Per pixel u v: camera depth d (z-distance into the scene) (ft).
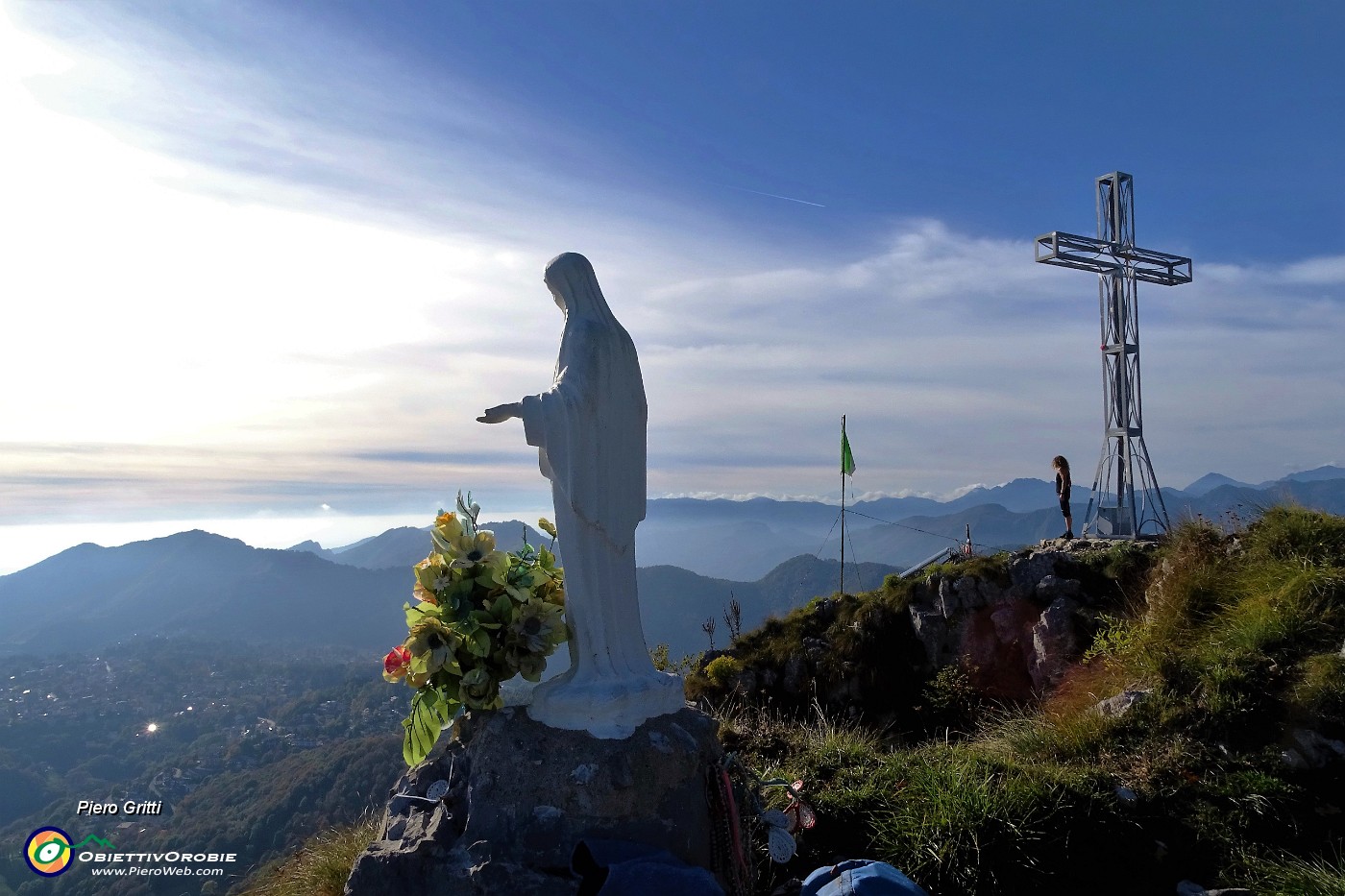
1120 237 65.77
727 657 51.37
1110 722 25.45
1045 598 45.09
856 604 52.60
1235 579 31.32
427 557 17.26
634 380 16.14
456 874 13.79
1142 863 20.27
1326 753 22.31
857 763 23.80
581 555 15.88
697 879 12.79
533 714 15.97
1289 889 18.74
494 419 15.64
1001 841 19.75
